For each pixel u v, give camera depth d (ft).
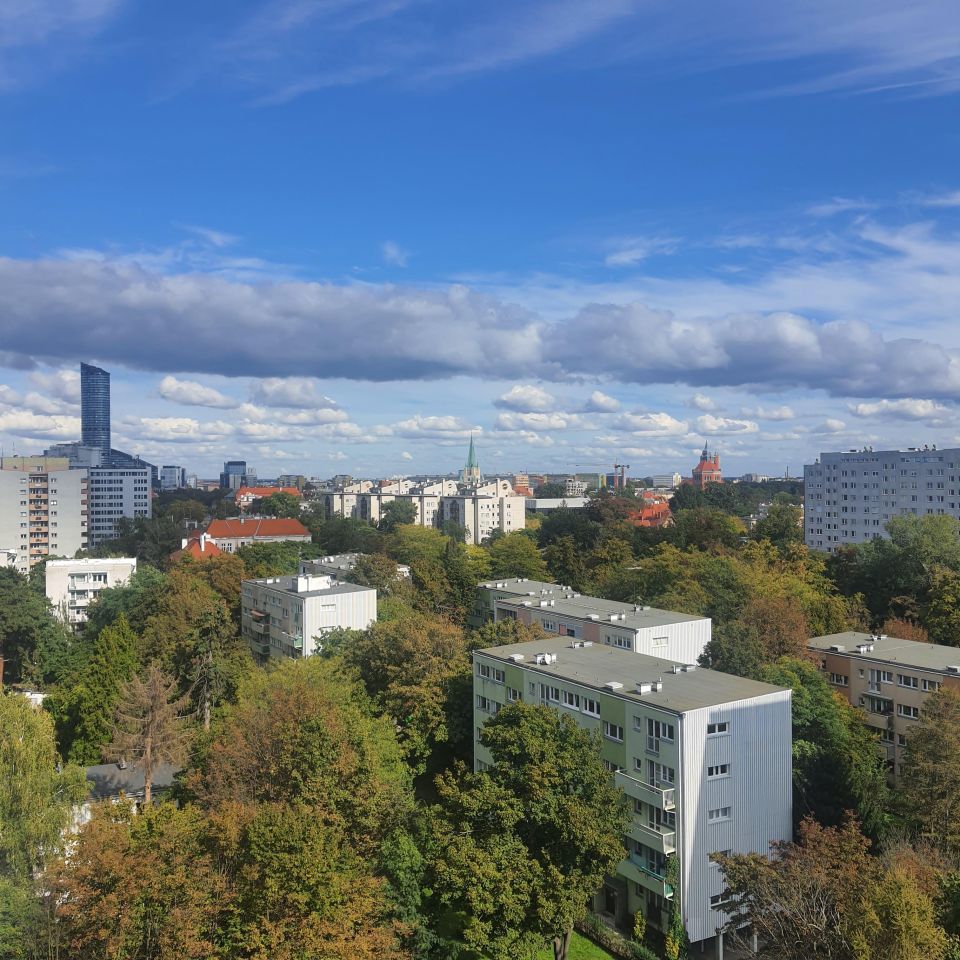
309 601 295.07
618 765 175.52
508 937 116.78
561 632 268.00
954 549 346.74
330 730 160.86
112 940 100.32
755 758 168.25
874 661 243.40
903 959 92.53
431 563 421.59
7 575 360.69
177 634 295.69
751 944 151.74
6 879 119.34
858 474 599.57
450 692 228.84
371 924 116.57
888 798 184.75
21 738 154.40
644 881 163.94
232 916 108.17
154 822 120.26
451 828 128.26
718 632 236.02
